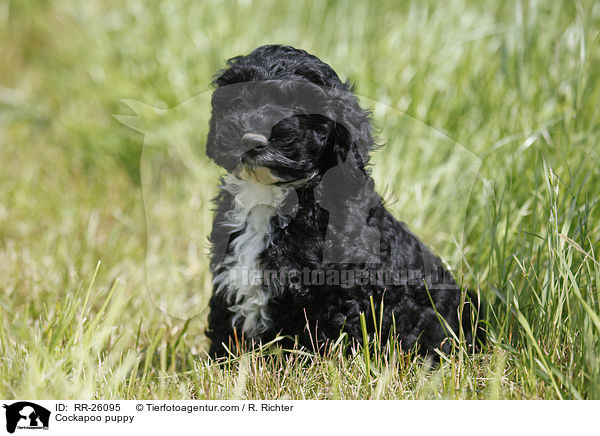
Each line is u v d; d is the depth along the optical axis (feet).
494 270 23.03
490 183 24.43
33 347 19.24
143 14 46.60
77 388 18.25
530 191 25.31
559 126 26.73
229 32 42.47
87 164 39.70
